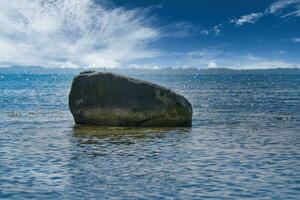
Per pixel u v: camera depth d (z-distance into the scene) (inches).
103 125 1353.3
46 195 616.1
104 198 603.8
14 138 1154.0
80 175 735.7
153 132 1245.7
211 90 4318.4
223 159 881.5
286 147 1028.5
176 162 850.1
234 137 1185.4
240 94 3486.7
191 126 1395.2
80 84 1370.6
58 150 976.3
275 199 603.5
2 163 832.9
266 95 3287.4
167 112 1337.4
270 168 797.9
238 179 713.6
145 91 1336.1
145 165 821.2
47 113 1866.4
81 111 1363.2
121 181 697.0
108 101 1342.3
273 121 1587.1
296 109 2078.0
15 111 1946.4
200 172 764.0
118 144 1055.6
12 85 5531.5
